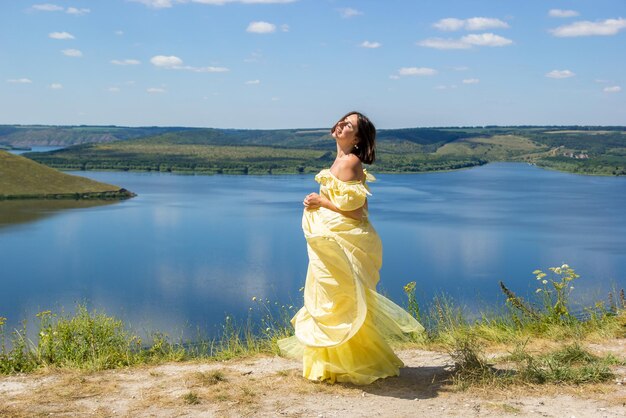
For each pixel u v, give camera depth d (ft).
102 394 17.10
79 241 195.72
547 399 16.03
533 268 138.62
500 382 17.04
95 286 123.54
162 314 92.27
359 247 17.47
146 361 21.20
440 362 19.85
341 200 17.28
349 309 16.98
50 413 15.64
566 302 26.30
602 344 22.17
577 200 337.11
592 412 15.11
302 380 17.78
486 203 314.96
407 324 18.38
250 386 17.39
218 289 116.78
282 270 139.54
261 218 250.78
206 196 361.30
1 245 187.93
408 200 332.60
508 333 23.90
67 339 21.50
